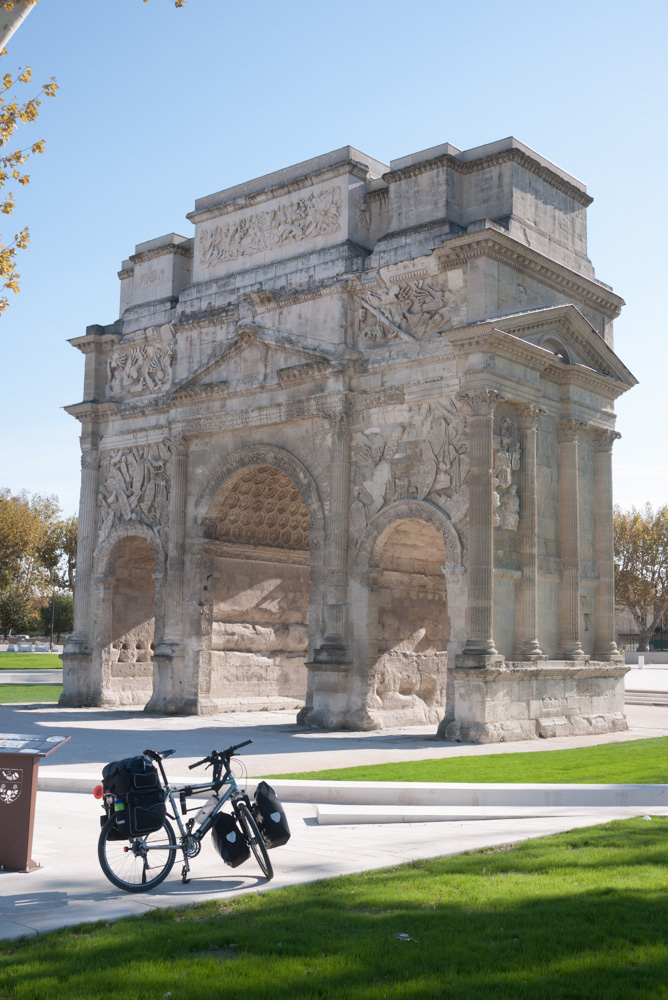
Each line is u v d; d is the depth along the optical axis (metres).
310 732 36.44
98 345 50.78
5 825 14.31
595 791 20.48
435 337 37.03
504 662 34.09
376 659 38.19
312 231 42.28
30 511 111.88
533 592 35.66
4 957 9.98
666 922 11.12
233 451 43.62
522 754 28.09
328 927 10.90
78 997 8.77
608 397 41.25
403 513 37.12
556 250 40.19
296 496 47.28
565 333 38.88
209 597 44.38
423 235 38.50
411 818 18.95
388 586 39.09
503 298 36.09
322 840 16.86
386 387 38.41
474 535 34.22
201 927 10.98
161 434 47.22
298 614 48.75
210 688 44.03
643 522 119.44
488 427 34.56
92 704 48.16
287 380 41.03
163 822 13.41
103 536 49.12
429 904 11.91
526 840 16.28
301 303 41.41
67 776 22.47
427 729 37.94
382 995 8.90
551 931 10.74
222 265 45.72
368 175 42.09
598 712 38.75
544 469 38.09
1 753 14.38
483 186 38.72
